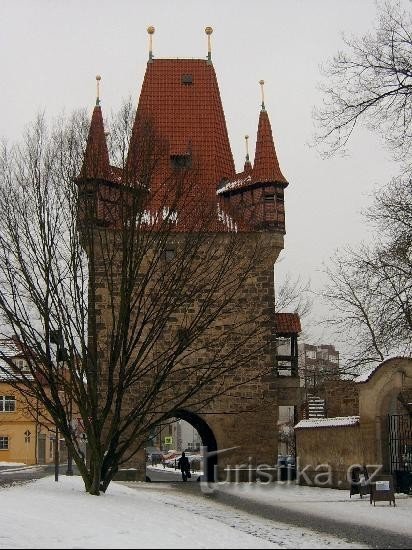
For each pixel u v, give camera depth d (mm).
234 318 37438
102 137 24844
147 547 12461
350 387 37500
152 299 25641
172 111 42406
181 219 29422
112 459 23484
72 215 23484
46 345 22891
